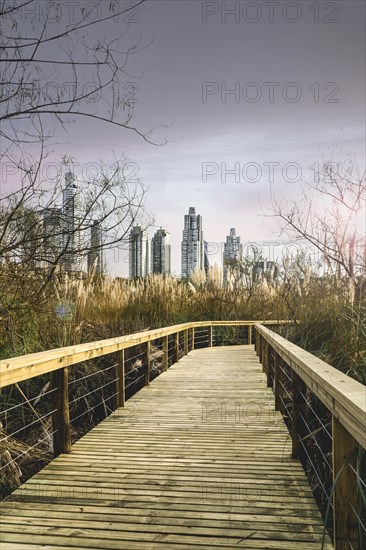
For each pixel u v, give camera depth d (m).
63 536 2.86
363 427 1.92
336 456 2.42
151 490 3.62
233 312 15.97
